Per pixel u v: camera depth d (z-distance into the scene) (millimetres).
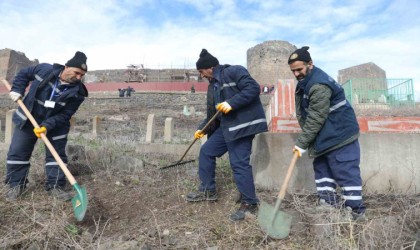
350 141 3164
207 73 3668
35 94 3762
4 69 30000
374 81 12672
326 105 3082
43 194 3988
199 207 3639
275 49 33219
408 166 4055
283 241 2885
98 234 3102
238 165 3434
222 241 2918
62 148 4031
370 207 3564
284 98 4738
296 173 4113
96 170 4855
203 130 3781
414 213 3113
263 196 3863
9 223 3258
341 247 2633
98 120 10078
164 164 5242
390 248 2580
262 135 4242
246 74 3414
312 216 3039
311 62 3275
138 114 21031
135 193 4059
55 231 2949
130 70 35406
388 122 4441
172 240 2920
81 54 3783
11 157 3842
